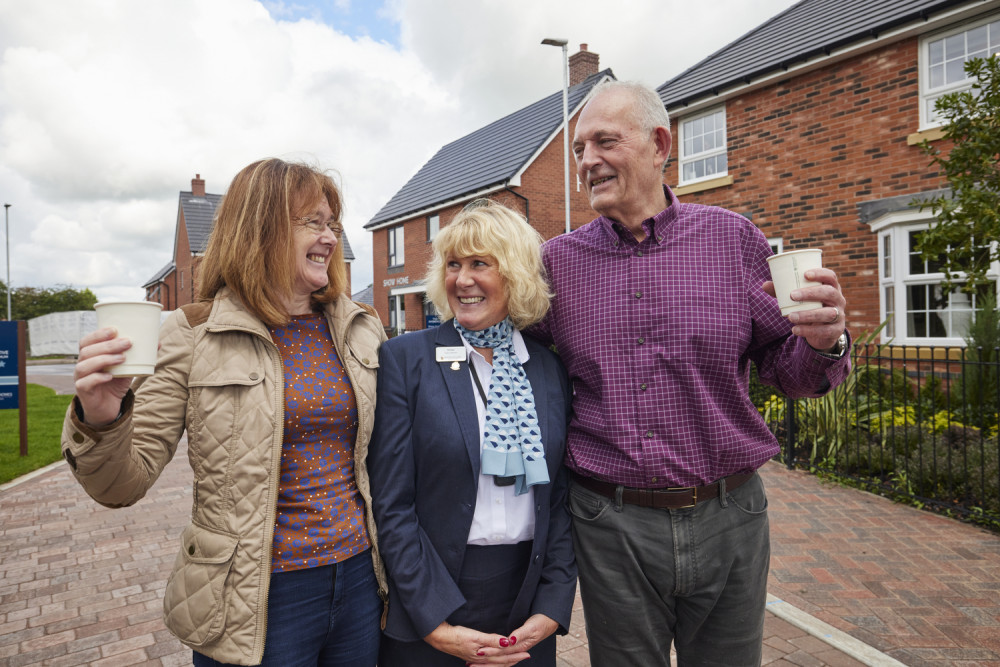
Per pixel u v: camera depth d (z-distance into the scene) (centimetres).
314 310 177
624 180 188
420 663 175
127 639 319
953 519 469
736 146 983
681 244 189
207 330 152
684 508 181
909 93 791
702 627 194
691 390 180
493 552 177
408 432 176
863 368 701
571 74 2120
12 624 336
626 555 181
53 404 1326
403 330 2286
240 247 153
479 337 186
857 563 394
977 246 468
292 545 154
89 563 417
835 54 843
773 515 489
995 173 457
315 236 161
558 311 202
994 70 454
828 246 874
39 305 4872
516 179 1745
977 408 612
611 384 186
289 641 153
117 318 119
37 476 662
